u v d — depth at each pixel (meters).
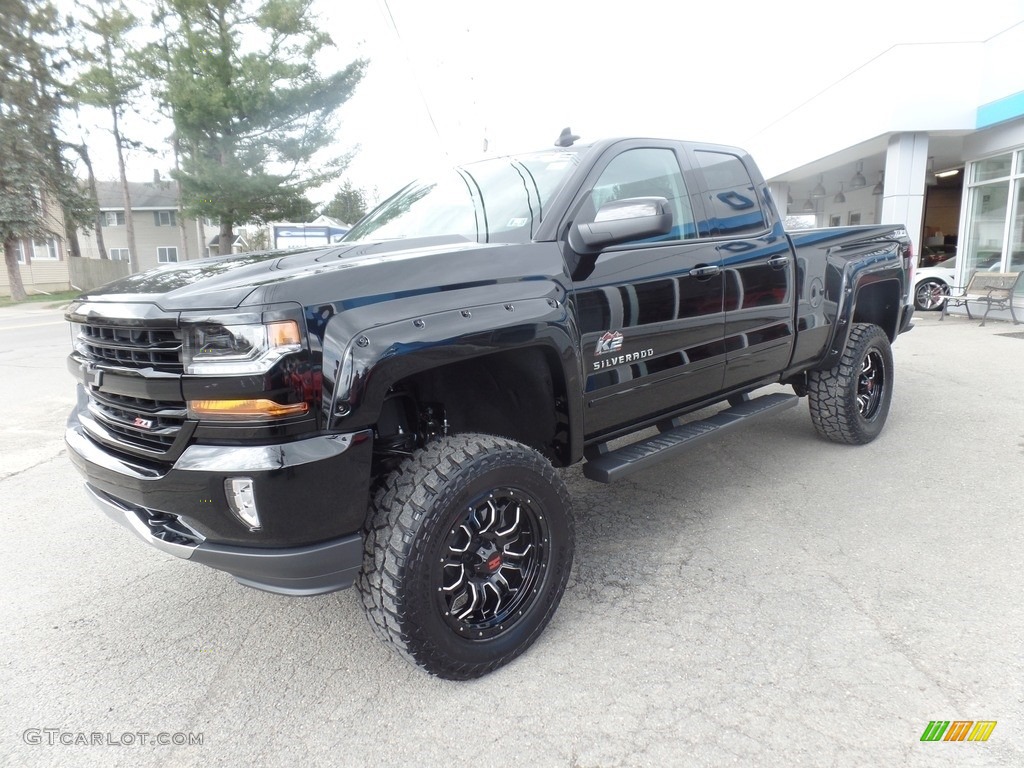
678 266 3.18
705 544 3.36
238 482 1.96
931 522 3.51
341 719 2.20
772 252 3.80
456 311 2.28
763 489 4.07
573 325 2.67
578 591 2.95
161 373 2.04
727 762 1.94
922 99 11.61
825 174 18.12
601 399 2.89
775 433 5.22
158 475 2.08
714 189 3.62
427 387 2.65
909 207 12.24
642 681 2.32
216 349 1.95
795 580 2.97
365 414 2.06
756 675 2.33
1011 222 11.67
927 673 2.30
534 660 2.47
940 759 1.92
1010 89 10.84
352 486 2.07
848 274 4.34
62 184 31.98
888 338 5.05
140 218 50.78
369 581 2.18
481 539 2.39
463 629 2.31
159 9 26.77
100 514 4.12
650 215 2.48
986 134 12.04
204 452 1.98
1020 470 4.21
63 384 8.22
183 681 2.44
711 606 2.78
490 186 3.20
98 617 2.91
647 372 3.06
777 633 2.57
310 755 2.04
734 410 3.86
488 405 2.79
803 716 2.12
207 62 25.12
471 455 2.27
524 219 2.83
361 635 2.72
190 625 2.83
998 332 10.30
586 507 3.92
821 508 3.75
